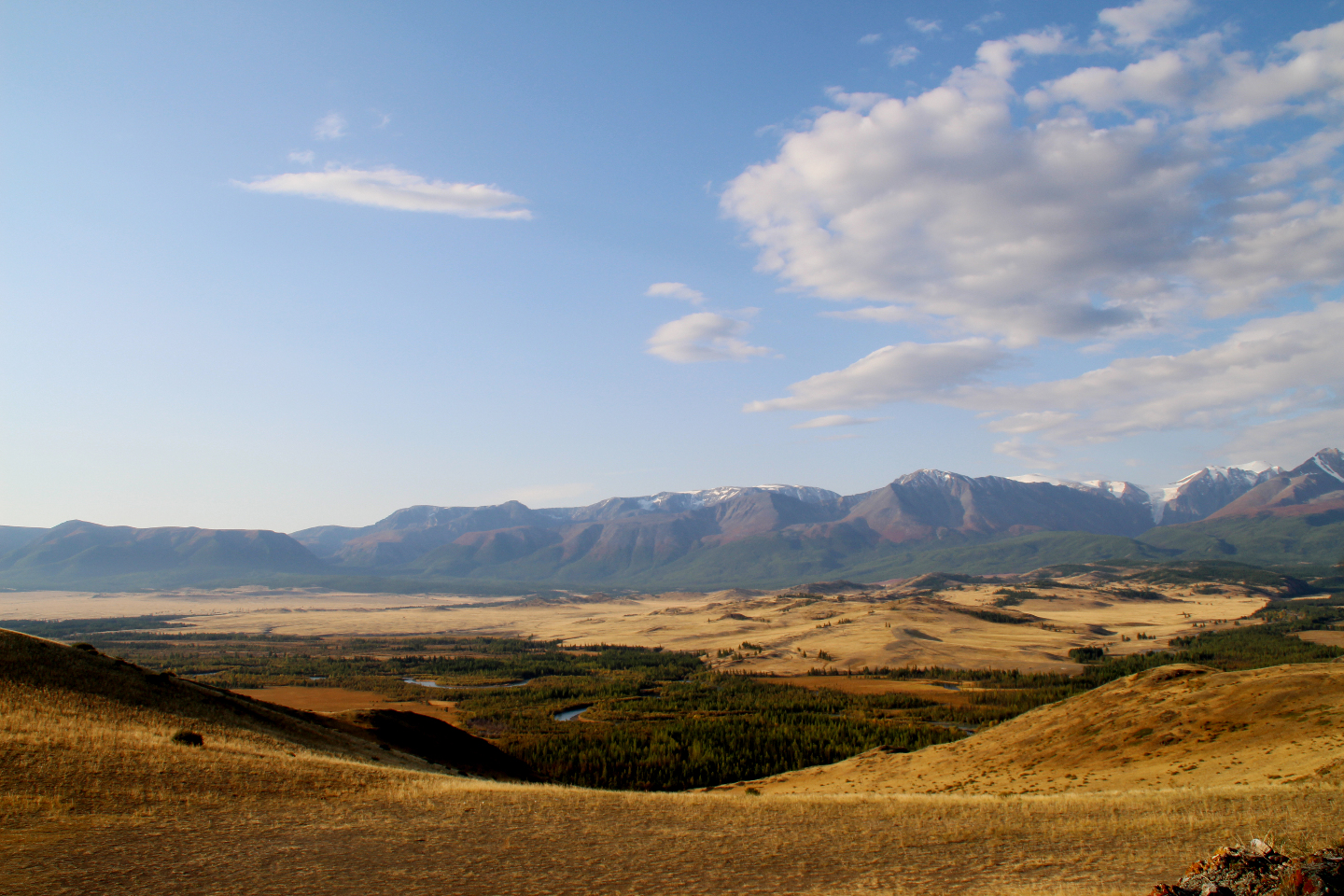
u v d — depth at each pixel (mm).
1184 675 87875
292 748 66250
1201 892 21984
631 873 34562
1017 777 76312
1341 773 47281
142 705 67125
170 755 50344
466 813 45312
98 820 38281
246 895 30781
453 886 32531
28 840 34750
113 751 48750
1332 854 21188
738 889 32156
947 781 82500
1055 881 30812
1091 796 48562
